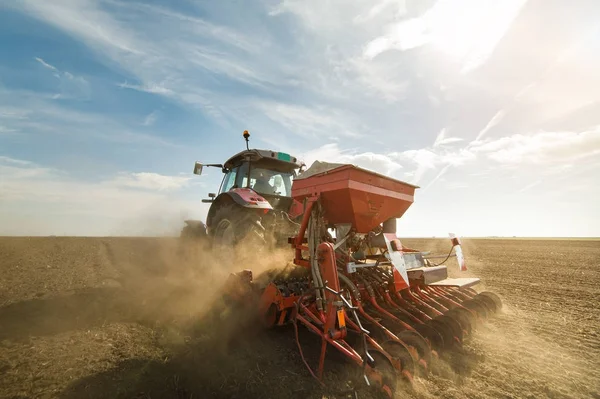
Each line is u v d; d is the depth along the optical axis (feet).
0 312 13.92
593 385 8.74
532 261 46.42
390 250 10.23
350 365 9.25
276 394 7.85
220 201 20.20
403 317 13.64
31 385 7.80
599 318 15.39
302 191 12.40
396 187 12.65
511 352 10.98
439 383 8.61
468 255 58.75
